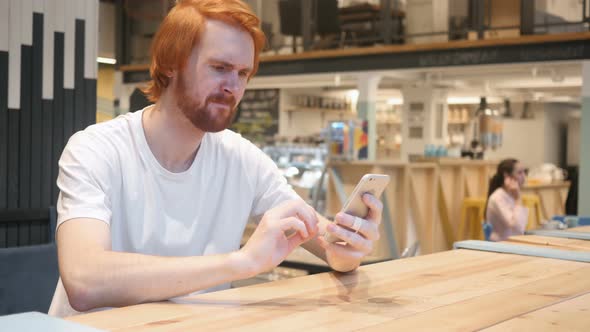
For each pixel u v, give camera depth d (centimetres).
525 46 769
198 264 114
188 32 132
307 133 1443
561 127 1458
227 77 134
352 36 933
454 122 1421
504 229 607
